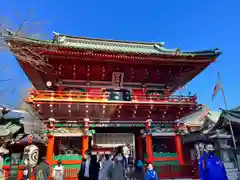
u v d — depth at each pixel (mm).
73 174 18578
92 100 19922
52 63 20828
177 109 22297
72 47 19188
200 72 25094
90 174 9703
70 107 19828
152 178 12328
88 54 20016
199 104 22391
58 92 20969
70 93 20219
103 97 20500
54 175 15633
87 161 10133
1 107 20641
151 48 30703
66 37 27641
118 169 7977
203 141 14695
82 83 22953
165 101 21766
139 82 24188
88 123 20984
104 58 20703
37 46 17844
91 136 21359
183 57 21797
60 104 19516
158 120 22672
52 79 23500
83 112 20672
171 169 19891
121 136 23406
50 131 19922
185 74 25516
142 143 23781
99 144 22703
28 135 19672
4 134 18344
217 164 8562
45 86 26094
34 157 17375
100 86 23141
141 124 22281
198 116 38344
